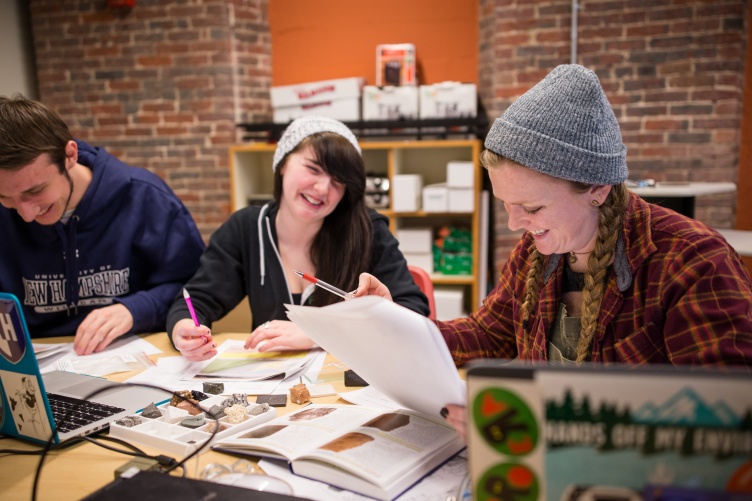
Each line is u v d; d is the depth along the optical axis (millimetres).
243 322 1970
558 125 930
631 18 3635
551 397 598
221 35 4090
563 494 609
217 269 1793
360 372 1012
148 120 4277
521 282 1280
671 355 962
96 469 924
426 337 787
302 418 1052
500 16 3727
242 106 4246
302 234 1792
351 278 1729
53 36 4305
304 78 4336
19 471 925
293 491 838
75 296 1812
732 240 2611
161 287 1815
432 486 851
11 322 958
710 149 3656
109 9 4203
